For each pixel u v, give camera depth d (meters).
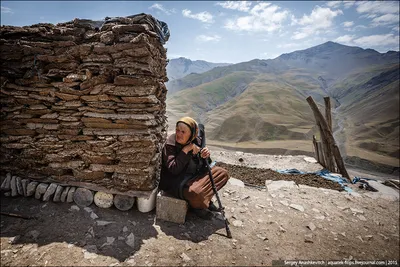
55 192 2.95
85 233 2.45
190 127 2.71
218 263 2.24
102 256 2.16
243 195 3.87
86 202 2.94
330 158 5.75
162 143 3.63
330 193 4.20
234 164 6.27
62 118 2.83
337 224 3.16
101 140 2.79
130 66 2.67
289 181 4.67
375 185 4.71
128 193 2.87
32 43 2.85
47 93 2.84
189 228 2.75
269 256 2.42
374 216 3.45
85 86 2.72
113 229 2.56
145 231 2.59
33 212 2.74
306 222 3.15
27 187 2.99
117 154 2.79
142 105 2.72
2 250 2.14
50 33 2.88
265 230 2.89
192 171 2.95
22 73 2.92
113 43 2.79
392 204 3.90
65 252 2.17
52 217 2.67
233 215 3.16
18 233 2.38
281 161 6.71
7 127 2.99
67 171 3.07
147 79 2.68
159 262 2.16
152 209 3.03
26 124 2.95
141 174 2.77
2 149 3.07
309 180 4.93
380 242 2.82
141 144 2.73
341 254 2.55
